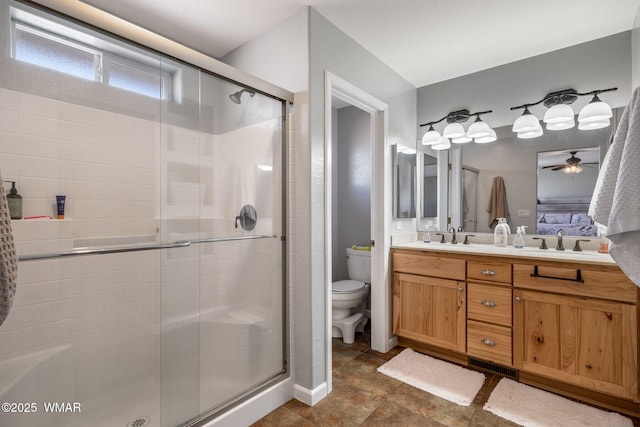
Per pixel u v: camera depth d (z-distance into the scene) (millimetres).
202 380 1652
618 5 1833
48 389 1491
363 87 2273
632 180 1063
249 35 2158
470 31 2109
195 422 1528
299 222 1884
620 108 2115
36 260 1504
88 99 1707
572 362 1761
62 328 1569
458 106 2807
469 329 2135
